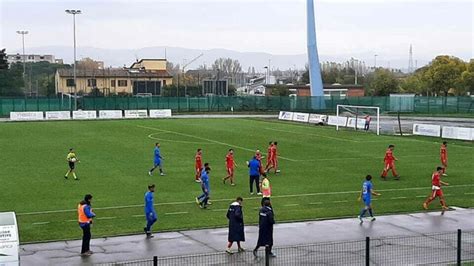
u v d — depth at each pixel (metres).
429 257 21.02
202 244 23.33
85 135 64.56
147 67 169.25
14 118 87.88
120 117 93.44
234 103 111.62
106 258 21.42
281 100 107.12
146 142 58.25
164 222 26.86
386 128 75.31
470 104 104.12
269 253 19.61
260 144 57.53
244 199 32.12
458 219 27.66
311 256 21.28
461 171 41.50
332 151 52.53
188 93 139.00
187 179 38.03
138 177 38.75
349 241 22.02
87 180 37.59
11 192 33.69
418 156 49.25
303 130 72.06
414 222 27.06
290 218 27.77
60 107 102.94
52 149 52.56
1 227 17.83
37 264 20.69
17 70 152.12
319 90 103.81
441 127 64.00
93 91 133.38
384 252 21.69
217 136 64.44
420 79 138.62
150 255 21.78
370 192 27.20
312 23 102.69
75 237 24.34
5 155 48.72
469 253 21.56
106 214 28.38
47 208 29.69
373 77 174.62
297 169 42.50
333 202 31.33
